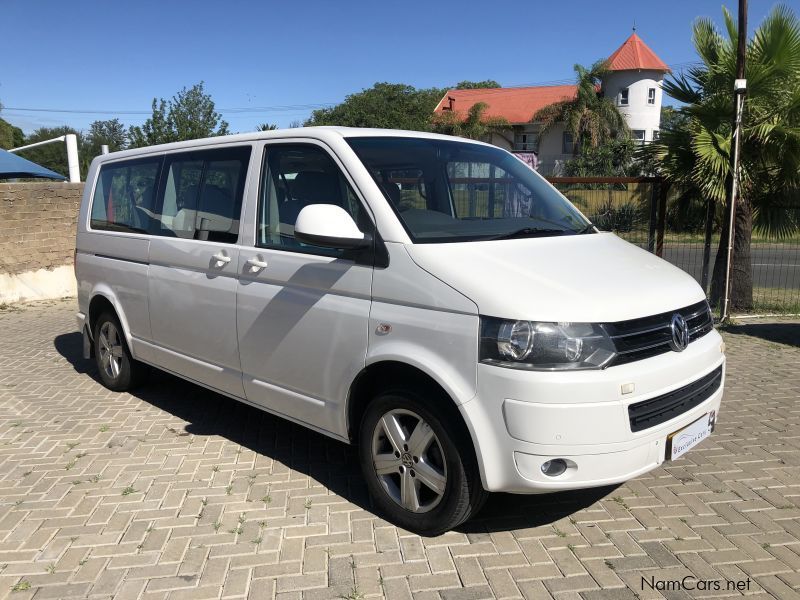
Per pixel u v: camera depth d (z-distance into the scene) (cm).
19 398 576
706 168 825
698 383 331
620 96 4572
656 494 386
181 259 463
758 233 931
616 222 898
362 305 343
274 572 312
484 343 295
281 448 459
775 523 353
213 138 464
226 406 549
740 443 457
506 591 296
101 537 343
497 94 5206
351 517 362
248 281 410
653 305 314
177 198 482
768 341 746
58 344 788
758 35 848
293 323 379
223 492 393
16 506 377
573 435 283
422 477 331
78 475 418
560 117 3778
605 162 3250
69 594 296
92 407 548
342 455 446
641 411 299
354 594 295
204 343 450
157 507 375
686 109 882
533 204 427
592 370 285
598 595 293
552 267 327
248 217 414
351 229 338
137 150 545
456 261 317
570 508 371
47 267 1098
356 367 345
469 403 298
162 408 545
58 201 1099
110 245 549
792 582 302
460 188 405
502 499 381
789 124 833
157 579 307
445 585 301
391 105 4666
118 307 541
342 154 369
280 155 406
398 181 366
